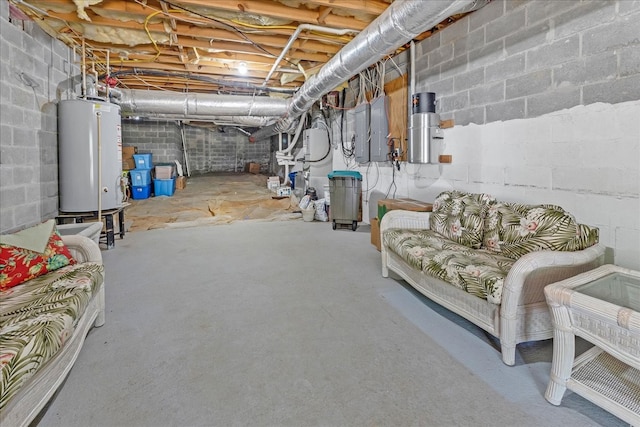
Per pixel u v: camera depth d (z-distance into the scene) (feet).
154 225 18.86
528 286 6.13
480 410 5.09
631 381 5.00
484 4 9.69
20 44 10.20
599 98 7.32
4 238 6.68
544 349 6.72
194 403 5.24
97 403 5.22
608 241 7.31
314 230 17.84
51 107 12.21
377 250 13.94
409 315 8.21
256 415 5.01
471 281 6.67
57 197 12.76
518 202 9.39
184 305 8.73
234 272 11.27
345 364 6.25
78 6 9.96
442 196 10.54
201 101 19.98
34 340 4.34
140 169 26.05
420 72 13.41
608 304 4.58
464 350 6.70
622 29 6.85
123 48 14.20
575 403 5.23
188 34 12.32
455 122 11.62
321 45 14.11
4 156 9.39
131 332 7.36
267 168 45.32
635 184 6.82
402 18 8.75
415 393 5.47
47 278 6.49
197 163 41.57
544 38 8.44
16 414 4.04
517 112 9.29
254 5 10.31
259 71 18.01
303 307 8.64
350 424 4.83
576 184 7.88
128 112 19.86
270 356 6.50
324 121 23.85
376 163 17.69
